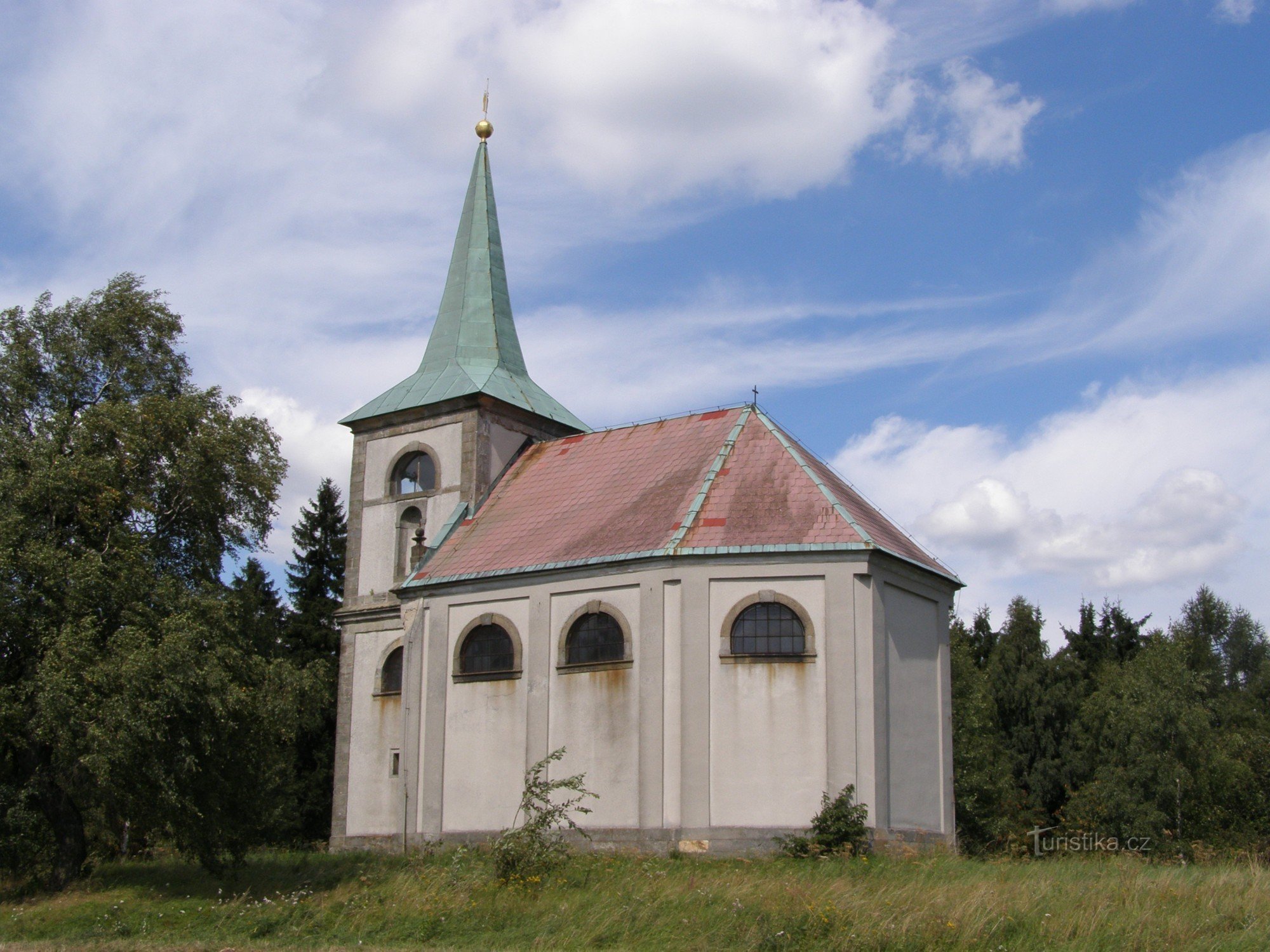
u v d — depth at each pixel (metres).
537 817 29.72
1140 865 28.22
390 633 42.75
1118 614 77.06
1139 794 54.47
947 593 36.75
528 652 36.06
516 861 26.86
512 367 46.56
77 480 30.84
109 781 27.80
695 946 21.12
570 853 28.22
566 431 46.50
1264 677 77.06
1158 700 56.62
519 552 37.84
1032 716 63.75
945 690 35.88
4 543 29.91
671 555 33.59
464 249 48.06
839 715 32.03
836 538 33.25
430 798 37.12
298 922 26.05
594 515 37.56
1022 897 21.75
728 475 35.91
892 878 25.73
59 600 30.06
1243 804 57.09
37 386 33.59
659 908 23.50
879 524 36.34
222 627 30.86
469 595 37.84
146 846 42.16
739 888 23.92
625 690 33.94
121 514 32.12
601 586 35.06
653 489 37.16
